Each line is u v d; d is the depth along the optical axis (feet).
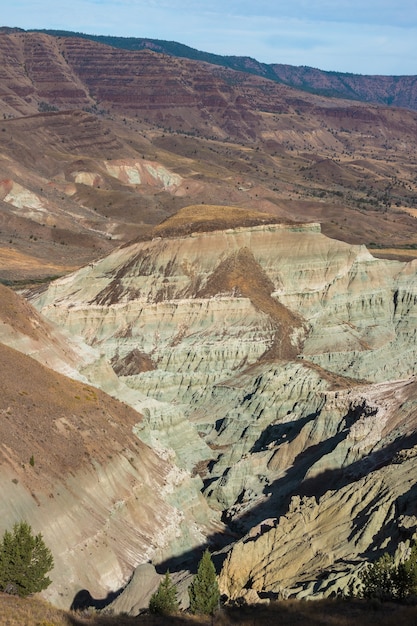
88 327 393.70
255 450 281.33
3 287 265.34
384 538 160.45
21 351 243.40
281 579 162.61
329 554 164.25
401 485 174.81
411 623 117.29
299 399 305.94
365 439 228.63
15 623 120.88
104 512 191.21
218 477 266.36
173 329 385.70
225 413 323.57
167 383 351.46
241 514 232.53
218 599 139.54
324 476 226.38
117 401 245.04
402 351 381.40
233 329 378.94
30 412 198.18
